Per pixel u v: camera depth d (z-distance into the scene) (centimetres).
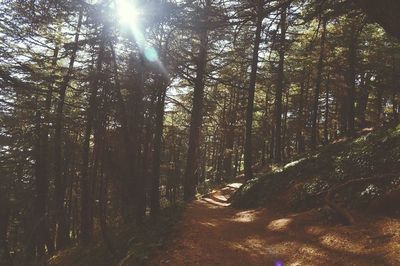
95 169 1741
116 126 1734
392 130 1481
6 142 2483
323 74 3309
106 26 1303
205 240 1191
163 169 3619
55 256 2202
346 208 1150
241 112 4119
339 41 2472
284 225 1245
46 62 2212
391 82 3372
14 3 1103
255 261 967
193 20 732
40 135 2562
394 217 991
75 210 3484
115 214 2202
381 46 2745
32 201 2727
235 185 2950
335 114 4534
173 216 1600
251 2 697
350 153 1505
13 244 3139
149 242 1252
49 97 2439
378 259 780
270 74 3253
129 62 1708
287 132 4769
